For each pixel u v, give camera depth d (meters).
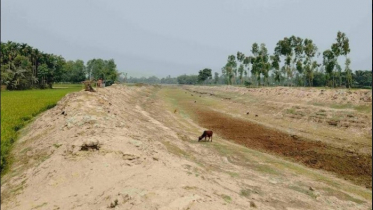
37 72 98.19
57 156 14.88
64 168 13.44
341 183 17.19
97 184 11.59
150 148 17.41
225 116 45.50
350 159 22.44
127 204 8.89
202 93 109.75
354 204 13.98
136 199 9.02
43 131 22.78
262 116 44.75
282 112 44.25
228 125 37.34
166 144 22.39
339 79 95.75
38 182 13.08
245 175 16.84
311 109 41.66
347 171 19.77
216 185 12.95
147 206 8.52
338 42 70.12
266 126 36.78
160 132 27.27
